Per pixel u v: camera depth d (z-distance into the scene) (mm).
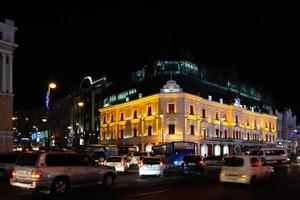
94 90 100438
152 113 76500
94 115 99312
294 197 18062
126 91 86500
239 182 22750
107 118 91375
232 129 87312
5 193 19984
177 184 24812
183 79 77312
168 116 73562
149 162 31812
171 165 46500
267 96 111562
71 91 118062
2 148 53812
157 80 77938
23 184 18625
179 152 48188
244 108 91938
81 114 106500
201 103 79000
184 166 33906
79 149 59906
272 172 24922
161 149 51125
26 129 165250
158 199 17297
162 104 74438
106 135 90875
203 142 77250
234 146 86000
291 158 60312
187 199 17297
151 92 78375
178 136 72500
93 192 20281
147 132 77500
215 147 80812
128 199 17375
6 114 54781
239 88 96875
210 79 86438
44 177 18484
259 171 23438
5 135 54375
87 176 20500
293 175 32281
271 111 108375
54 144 121250
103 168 21672
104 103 94125
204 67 85938
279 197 18047
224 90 90062
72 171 19734
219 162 52656
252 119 97125
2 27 55438
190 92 77188
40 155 18828
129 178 30344
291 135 117938
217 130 83125
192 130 75688
